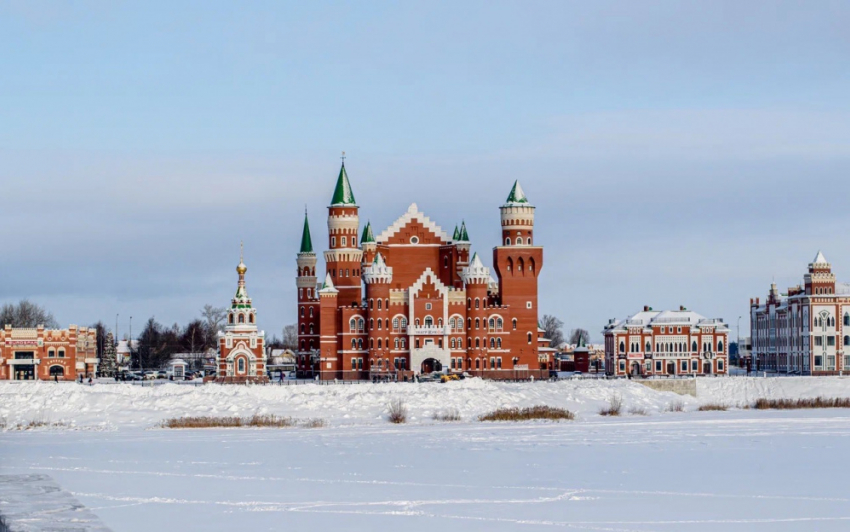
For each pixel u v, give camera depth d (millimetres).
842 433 122750
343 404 154625
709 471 93750
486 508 76938
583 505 78312
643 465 97250
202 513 74875
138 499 80000
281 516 74062
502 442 114188
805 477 90875
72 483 87312
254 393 162250
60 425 134250
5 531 65875
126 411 148750
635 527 71500
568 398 168875
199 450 107750
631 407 161875
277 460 100188
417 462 99062
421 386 171875
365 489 84438
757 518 74250
